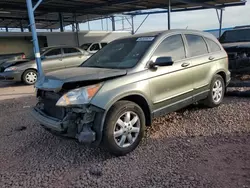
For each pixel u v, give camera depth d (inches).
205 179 106.5
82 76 125.3
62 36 778.8
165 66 150.9
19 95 338.6
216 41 207.8
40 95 146.3
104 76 127.3
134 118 136.9
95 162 128.4
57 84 124.1
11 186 111.2
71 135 124.8
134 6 653.3
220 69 200.2
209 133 154.9
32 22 303.6
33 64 440.8
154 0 576.4
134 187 104.7
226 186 101.0
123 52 160.9
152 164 122.2
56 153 142.0
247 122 168.1
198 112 195.8
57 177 116.8
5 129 188.5
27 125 194.2
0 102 293.1
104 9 688.4
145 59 145.1
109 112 126.3
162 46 156.5
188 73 167.8
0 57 627.5
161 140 149.0
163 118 186.1
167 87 153.4
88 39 842.2
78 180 113.1
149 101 143.3
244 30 367.9
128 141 135.0
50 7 618.8
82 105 119.4
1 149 151.5
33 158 137.4
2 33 666.8
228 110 195.5
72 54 474.0
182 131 160.7
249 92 228.7
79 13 749.3
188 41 176.9
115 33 917.2
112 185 107.3
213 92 198.5
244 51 312.8
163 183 105.7
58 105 120.1
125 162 126.2
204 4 634.2
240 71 311.9
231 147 134.0
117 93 127.9
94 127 124.0
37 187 109.6
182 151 133.2
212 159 122.7
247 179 104.7
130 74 136.9
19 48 761.6
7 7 578.2
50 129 132.3
